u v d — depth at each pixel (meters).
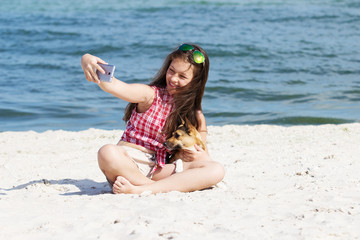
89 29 20.50
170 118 3.95
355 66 14.93
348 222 2.97
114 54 16.59
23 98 10.94
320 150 5.86
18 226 2.90
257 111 9.98
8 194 3.89
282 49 17.25
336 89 12.12
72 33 19.61
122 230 2.75
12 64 14.79
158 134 4.00
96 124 9.05
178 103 3.95
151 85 4.06
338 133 7.23
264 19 23.44
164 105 3.97
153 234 2.67
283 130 7.66
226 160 5.45
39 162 5.61
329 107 10.28
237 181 4.38
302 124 8.97
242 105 10.59
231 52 16.58
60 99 10.95
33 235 2.73
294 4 28.64
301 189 3.94
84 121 9.27
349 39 19.27
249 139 6.95
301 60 15.70
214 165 3.92
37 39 18.58
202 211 3.16
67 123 9.11
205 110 10.06
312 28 21.45
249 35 19.56
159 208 3.15
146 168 4.02
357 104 10.53
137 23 21.98
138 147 4.04
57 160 5.72
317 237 2.68
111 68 3.38
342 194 3.71
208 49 16.89
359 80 13.22
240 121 9.24
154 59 15.86
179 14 24.56
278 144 6.47
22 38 18.75
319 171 4.66
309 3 29.12
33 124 8.96
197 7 26.88
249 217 3.04
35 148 6.54
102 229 2.79
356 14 24.91
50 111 9.91
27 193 3.91
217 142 6.77
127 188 3.78
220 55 16.27
